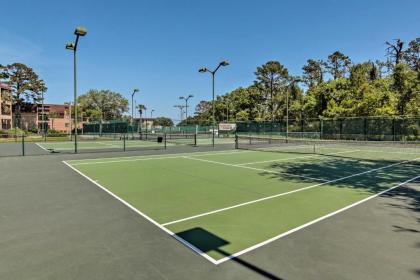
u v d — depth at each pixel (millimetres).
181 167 13320
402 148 25453
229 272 3762
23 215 6113
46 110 91875
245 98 70875
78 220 5809
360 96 39312
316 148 25234
